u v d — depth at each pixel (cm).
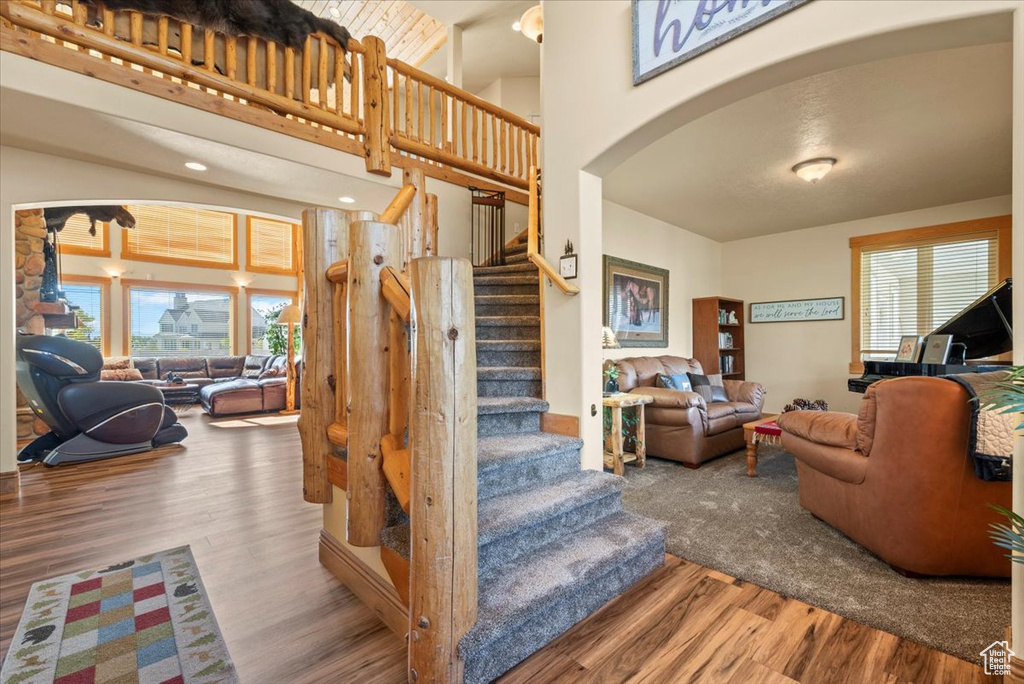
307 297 206
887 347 551
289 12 336
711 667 148
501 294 376
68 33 260
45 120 280
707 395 482
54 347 398
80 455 401
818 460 247
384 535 170
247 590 193
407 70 415
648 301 562
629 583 196
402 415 172
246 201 432
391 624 168
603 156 252
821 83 282
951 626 166
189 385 772
